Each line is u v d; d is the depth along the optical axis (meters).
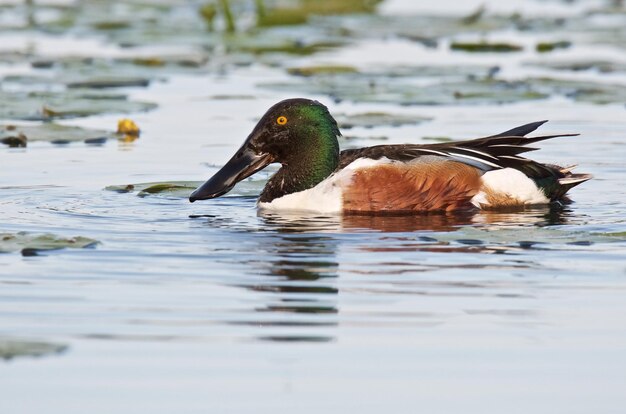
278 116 13.55
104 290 10.09
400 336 9.04
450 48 26.22
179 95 20.97
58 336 8.98
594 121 18.81
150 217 12.87
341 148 16.45
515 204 13.41
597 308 9.64
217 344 8.86
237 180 13.60
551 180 13.57
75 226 12.35
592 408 7.84
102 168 15.52
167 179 14.92
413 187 13.14
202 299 9.87
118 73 22.56
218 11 32.22
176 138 17.53
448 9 32.81
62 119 19.12
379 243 11.66
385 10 32.59
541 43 25.83
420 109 20.05
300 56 25.34
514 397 7.99
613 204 13.55
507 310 9.59
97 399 7.90
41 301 9.79
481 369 8.45
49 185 14.44
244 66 24.30
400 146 13.67
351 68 22.78
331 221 12.74
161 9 33.16
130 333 9.07
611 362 8.56
